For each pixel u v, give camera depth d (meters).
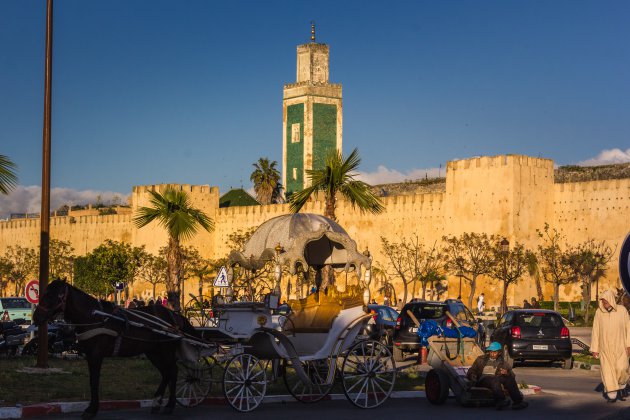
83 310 16.92
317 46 128.12
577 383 25.36
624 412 17.94
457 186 77.44
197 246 97.19
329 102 127.06
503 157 74.19
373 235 84.06
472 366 18.97
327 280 29.95
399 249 80.81
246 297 25.44
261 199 125.12
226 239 97.25
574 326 57.84
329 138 127.00
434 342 19.52
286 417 17.20
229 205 112.69
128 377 22.62
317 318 19.11
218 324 20.41
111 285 80.00
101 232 106.00
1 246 121.12
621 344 20.02
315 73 127.81
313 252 22.44
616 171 102.81
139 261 91.56
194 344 18.06
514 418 17.36
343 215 86.31
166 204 48.53
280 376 22.25
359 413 17.89
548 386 24.20
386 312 37.28
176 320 18.48
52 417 16.86
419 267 78.56
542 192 75.31
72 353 28.27
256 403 18.20
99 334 16.89
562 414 17.98
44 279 23.55
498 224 74.12
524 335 29.84
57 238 112.38
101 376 22.67
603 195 72.31
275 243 21.28
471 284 71.94
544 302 71.25
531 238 74.38
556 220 75.50
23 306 46.06
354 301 19.19
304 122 126.06
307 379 18.53
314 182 35.94
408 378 24.14
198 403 18.84
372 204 36.16
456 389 19.09
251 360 18.66
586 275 68.31
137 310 17.95
